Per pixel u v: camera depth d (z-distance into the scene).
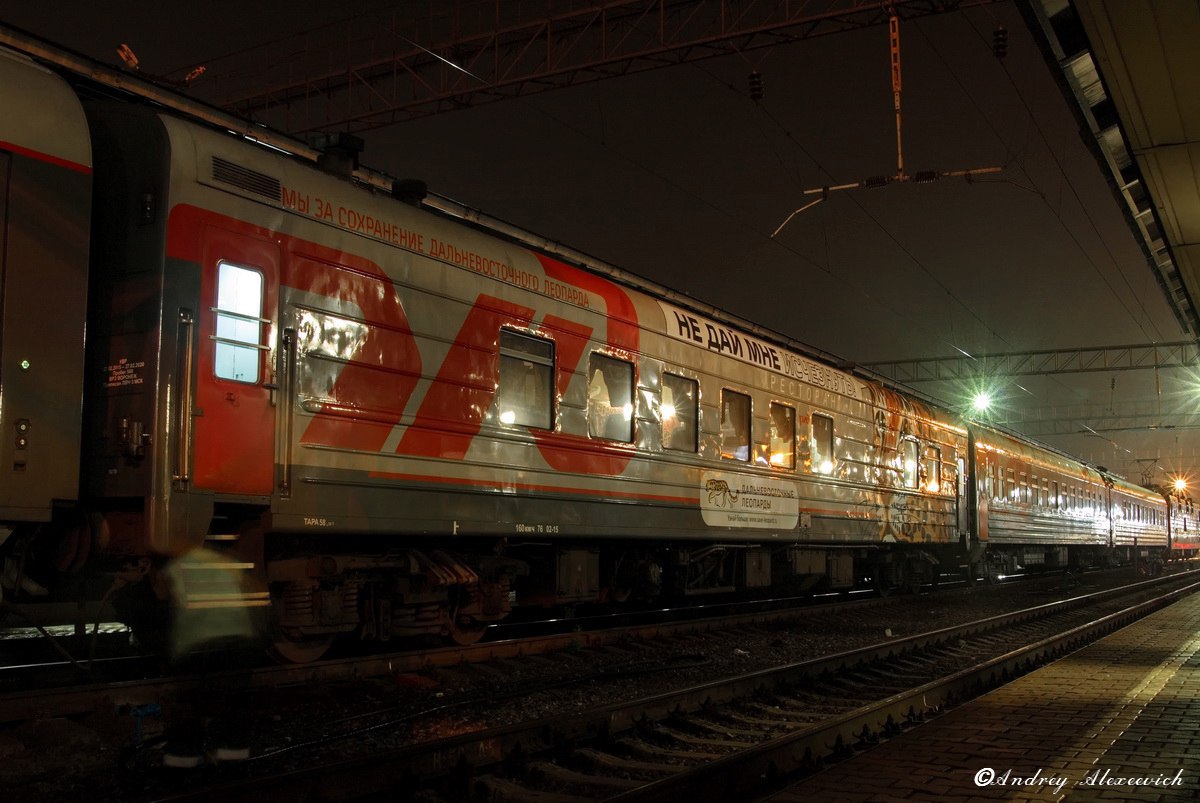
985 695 7.74
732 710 7.27
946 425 20.02
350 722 6.26
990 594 21.09
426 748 5.05
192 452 6.44
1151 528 42.91
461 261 8.76
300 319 7.25
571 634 9.67
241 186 6.95
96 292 6.68
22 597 6.90
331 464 7.38
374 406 7.77
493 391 8.94
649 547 11.81
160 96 7.43
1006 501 23.41
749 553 13.54
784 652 10.53
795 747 5.70
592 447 10.14
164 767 4.88
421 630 8.46
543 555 10.18
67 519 6.70
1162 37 7.45
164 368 6.35
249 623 7.17
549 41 20.28
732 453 12.59
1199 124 8.94
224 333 6.73
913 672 9.55
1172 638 12.01
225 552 6.83
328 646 7.85
